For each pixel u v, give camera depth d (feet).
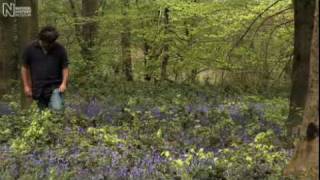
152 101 47.06
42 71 30.96
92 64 76.74
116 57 84.64
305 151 18.62
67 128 27.04
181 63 82.74
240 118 37.42
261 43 70.85
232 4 67.15
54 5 91.25
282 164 21.01
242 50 68.69
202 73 88.58
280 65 73.82
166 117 34.86
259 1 65.62
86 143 23.73
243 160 21.48
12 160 20.70
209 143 26.73
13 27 66.59
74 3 92.22
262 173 19.62
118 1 81.61
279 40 69.46
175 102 44.29
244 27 64.80
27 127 26.96
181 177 18.71
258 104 48.39
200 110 40.16
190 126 31.89
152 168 20.12
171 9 75.56
